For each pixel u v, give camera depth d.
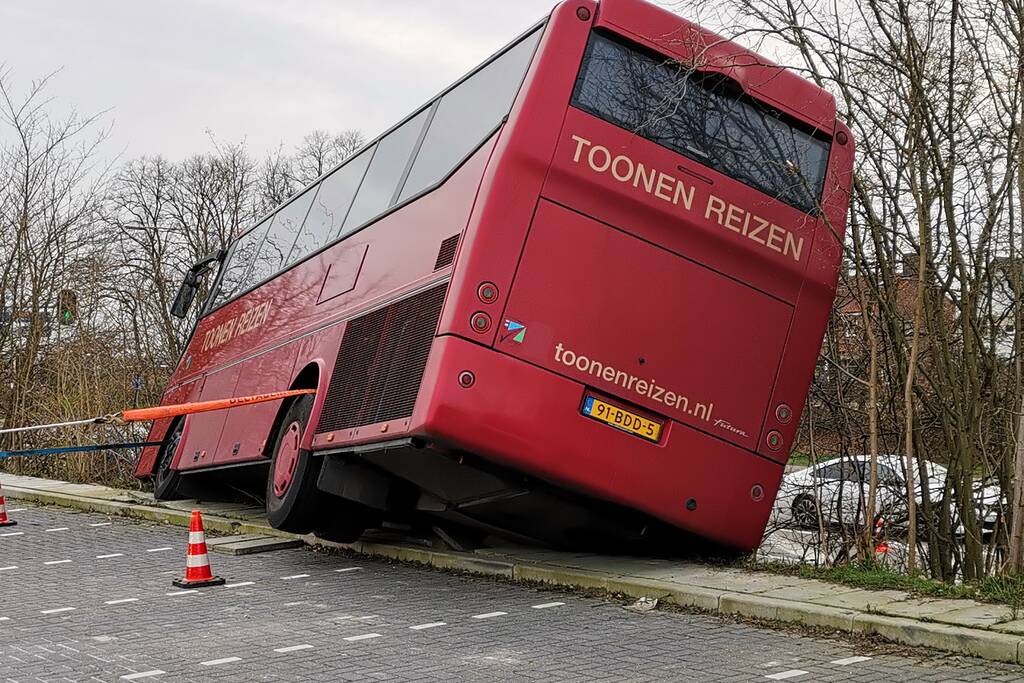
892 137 10.24
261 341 14.41
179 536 14.41
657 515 9.24
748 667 6.68
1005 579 8.31
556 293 8.99
